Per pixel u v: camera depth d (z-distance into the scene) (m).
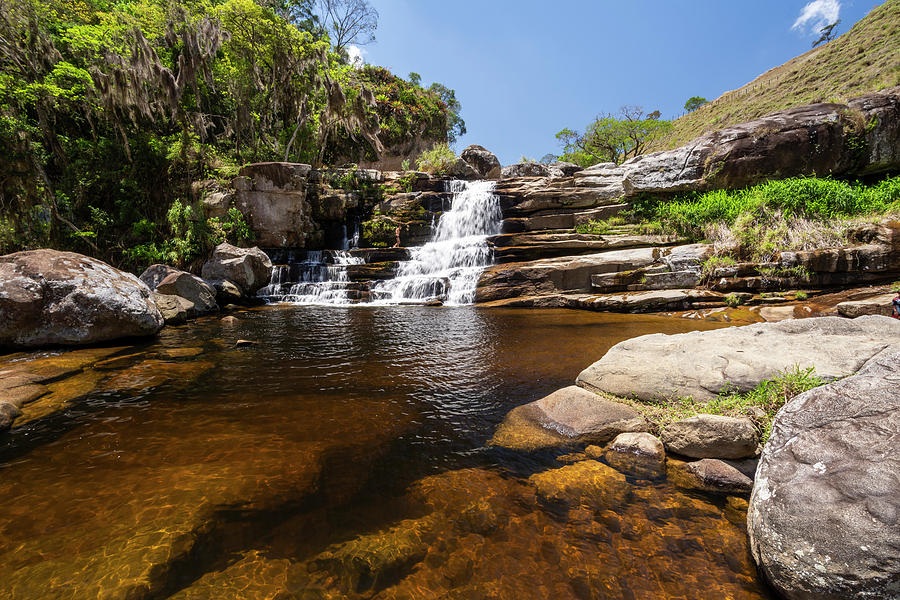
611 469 3.02
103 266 8.09
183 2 19.42
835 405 2.37
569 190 18.03
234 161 21.22
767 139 14.38
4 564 1.99
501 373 5.52
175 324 9.58
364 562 2.06
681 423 3.22
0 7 14.87
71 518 2.38
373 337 8.02
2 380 4.82
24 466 3.03
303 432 3.69
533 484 2.82
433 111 41.22
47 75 15.68
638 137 43.94
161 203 17.16
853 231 10.18
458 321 9.83
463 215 19.64
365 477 2.91
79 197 15.69
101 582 1.88
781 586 1.80
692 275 11.28
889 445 1.99
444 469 3.04
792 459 2.17
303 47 21.66
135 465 3.05
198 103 18.64
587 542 2.23
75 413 4.13
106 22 17.55
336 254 17.06
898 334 4.07
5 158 13.83
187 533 2.26
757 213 12.24
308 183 18.41
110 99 15.26
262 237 16.97
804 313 8.66
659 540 2.24
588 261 12.85
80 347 7.07
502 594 1.87
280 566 2.03
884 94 13.76
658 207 15.71
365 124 21.81
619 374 4.32
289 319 10.34
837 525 1.77
